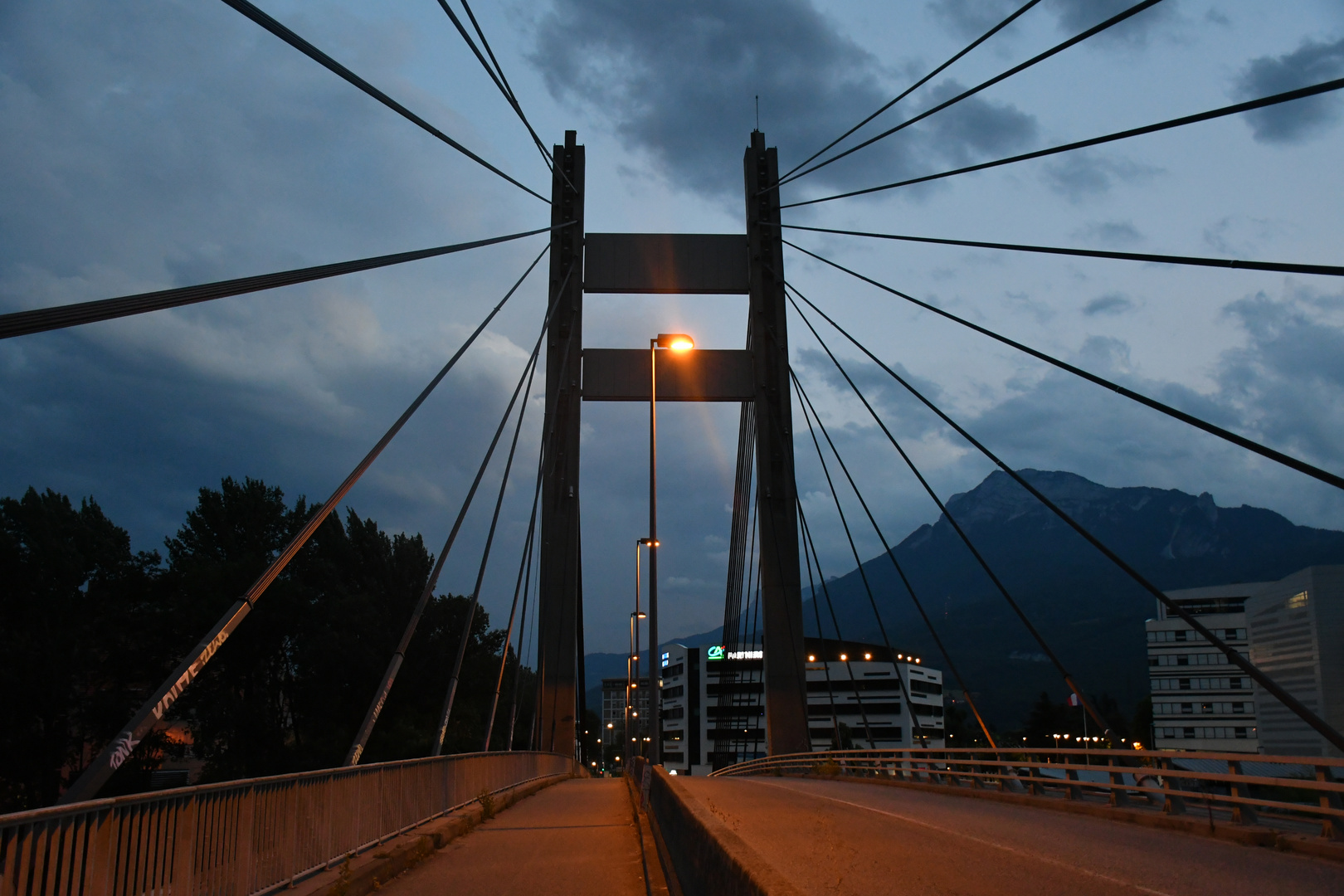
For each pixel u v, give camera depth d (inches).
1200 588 4069.9
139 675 2251.5
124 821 303.0
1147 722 4739.2
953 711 6560.0
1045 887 438.0
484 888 487.5
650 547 1256.2
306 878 452.4
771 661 2058.3
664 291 2245.3
